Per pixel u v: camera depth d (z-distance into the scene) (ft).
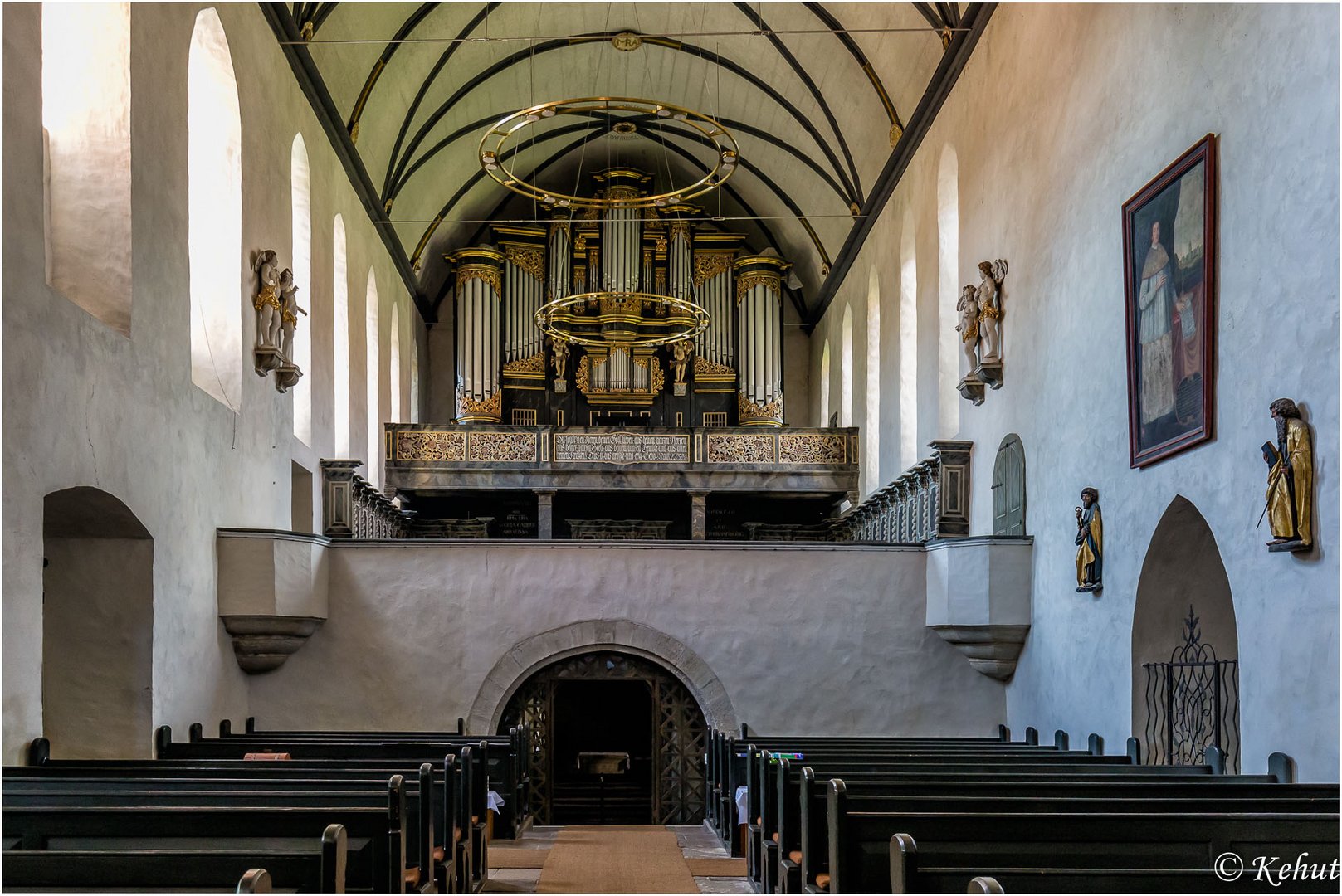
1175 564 36.78
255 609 46.50
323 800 23.72
